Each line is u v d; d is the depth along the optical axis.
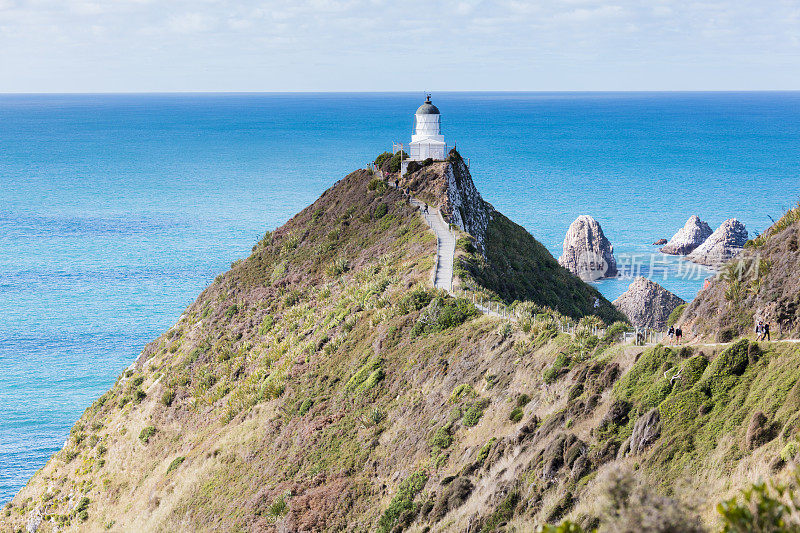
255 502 42.88
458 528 29.42
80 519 59.84
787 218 35.16
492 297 55.03
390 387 47.56
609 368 32.56
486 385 40.66
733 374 26.52
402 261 68.06
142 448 65.19
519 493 28.70
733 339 31.44
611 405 29.38
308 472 43.75
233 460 51.50
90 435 72.75
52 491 66.69
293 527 38.22
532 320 44.06
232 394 63.06
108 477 64.06
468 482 32.56
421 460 38.12
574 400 32.59
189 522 47.06
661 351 30.52
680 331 33.12
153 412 69.69
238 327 77.00
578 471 27.22
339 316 62.72
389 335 52.75
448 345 47.03
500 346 43.31
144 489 58.38
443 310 51.34
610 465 26.30
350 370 52.84
